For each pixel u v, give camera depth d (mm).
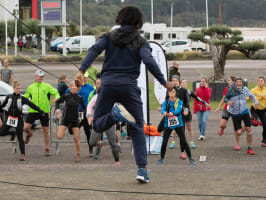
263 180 6059
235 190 5512
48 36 66438
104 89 5348
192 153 12492
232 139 14609
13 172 7344
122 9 5406
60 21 51062
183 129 10617
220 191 5469
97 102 5441
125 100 5395
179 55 55375
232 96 12406
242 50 26719
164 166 8031
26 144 14375
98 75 12047
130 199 5160
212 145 13641
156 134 14883
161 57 12633
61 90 14547
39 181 6145
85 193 5438
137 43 5332
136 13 5375
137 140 5648
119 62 5332
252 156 11984
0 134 12094
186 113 11656
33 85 12578
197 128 16797
